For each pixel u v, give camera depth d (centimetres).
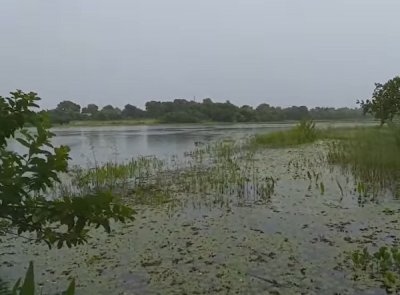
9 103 289
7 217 280
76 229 267
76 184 1341
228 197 1076
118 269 613
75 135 5281
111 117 10931
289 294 515
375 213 869
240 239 735
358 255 618
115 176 1419
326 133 2783
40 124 304
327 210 909
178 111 10812
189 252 677
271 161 1730
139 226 835
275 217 871
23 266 636
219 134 4644
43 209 272
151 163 1862
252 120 10469
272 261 625
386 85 1995
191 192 1158
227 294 522
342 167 1416
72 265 634
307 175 1334
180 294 526
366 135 1736
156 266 621
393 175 1210
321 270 583
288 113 10688
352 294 507
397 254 582
